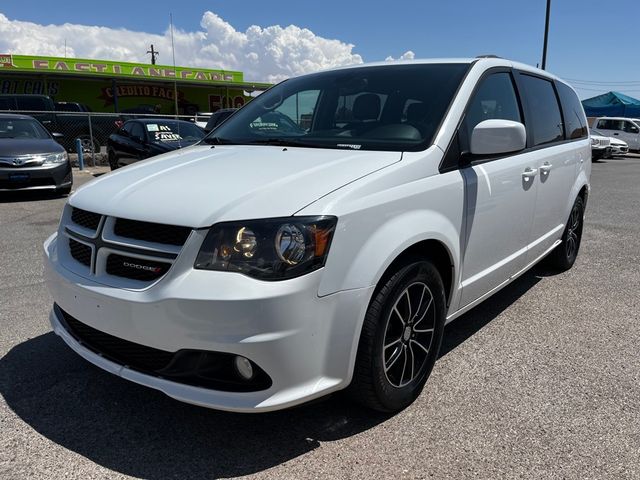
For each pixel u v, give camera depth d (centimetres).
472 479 229
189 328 217
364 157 273
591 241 683
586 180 525
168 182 260
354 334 237
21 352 340
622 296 464
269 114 371
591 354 349
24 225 741
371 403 262
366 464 238
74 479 226
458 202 292
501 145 285
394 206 251
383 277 251
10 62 2380
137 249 234
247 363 221
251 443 252
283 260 216
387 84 341
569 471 234
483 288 345
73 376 310
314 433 260
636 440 256
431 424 268
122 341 246
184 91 2984
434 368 328
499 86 360
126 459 239
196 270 220
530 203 386
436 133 293
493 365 332
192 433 259
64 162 991
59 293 268
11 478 225
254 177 252
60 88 2606
